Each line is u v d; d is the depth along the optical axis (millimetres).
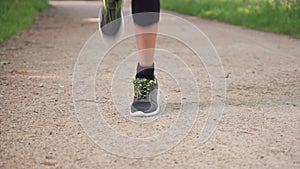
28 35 8211
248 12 11148
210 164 2564
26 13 11219
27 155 2666
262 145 2834
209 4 13641
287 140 2920
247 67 5254
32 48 6637
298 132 3062
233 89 4199
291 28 8719
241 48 6746
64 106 3607
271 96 3971
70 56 5918
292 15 9430
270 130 3098
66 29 9500
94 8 17766
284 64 5477
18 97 3873
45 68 5117
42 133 3012
